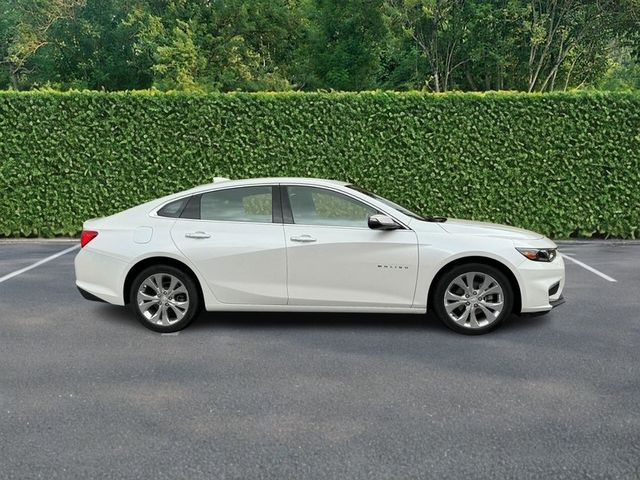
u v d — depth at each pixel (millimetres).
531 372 4992
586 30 23734
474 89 27656
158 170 13148
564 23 24109
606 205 12828
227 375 4953
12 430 3926
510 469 3400
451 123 12898
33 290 8203
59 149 13117
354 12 22250
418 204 13047
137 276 6324
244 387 4680
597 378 4844
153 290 6375
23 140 13102
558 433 3848
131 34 32406
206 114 13047
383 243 6121
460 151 12898
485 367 5121
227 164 13141
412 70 27844
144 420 4074
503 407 4266
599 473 3355
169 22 28125
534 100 12750
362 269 6152
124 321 6684
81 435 3852
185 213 6426
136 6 33250
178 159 13125
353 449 3643
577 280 8742
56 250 11938
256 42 29562
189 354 5527
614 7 23109
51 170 13172
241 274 6234
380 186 13031
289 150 13102
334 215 6309
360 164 13016
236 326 6484
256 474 3359
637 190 12750
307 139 13039
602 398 4426
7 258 10898
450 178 12961
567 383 4734
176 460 3521
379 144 12992
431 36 25219
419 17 23531
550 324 6473
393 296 6172
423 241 6113
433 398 4434
